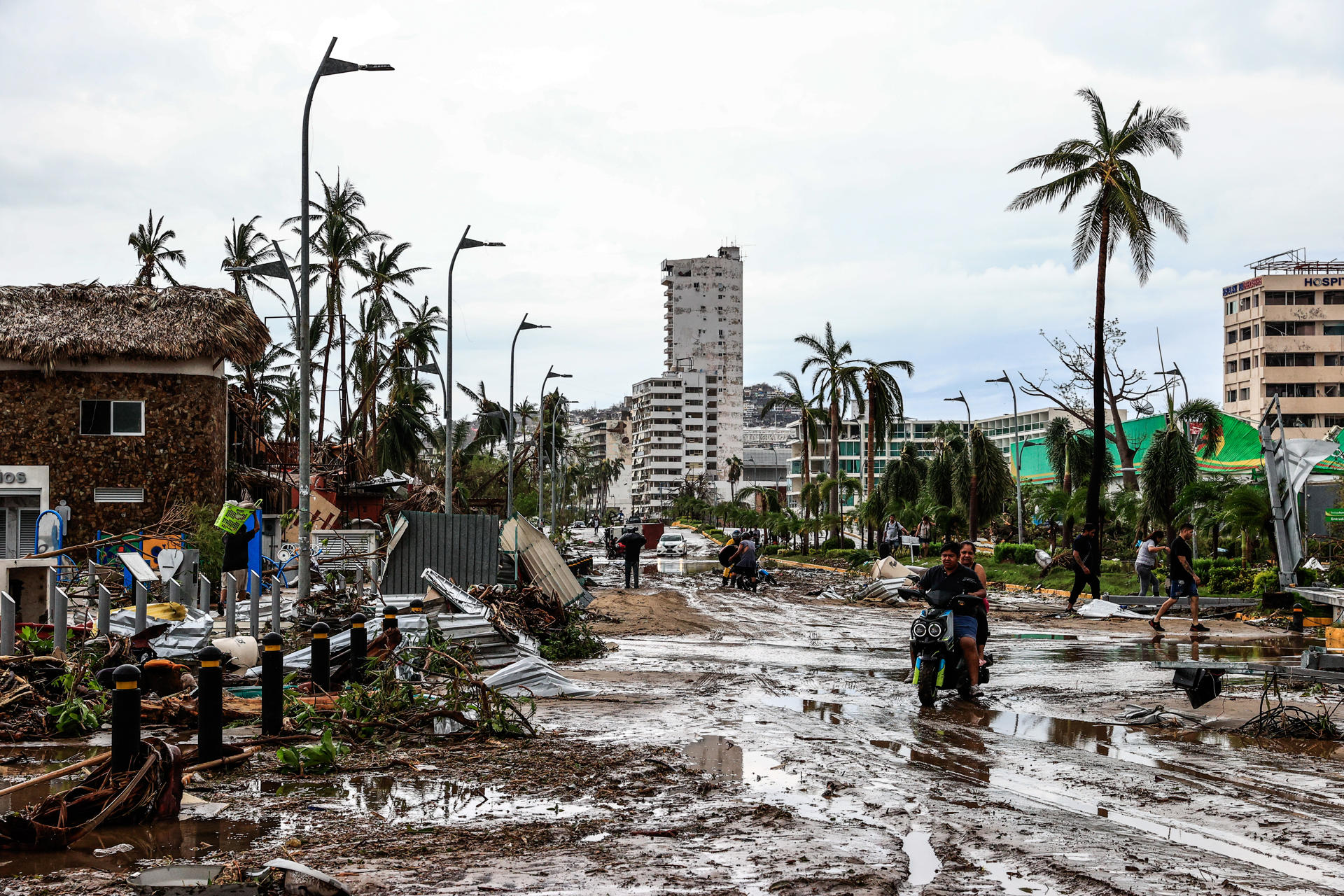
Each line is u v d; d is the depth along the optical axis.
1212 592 28.84
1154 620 20.12
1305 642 18.25
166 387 31.19
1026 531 68.00
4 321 30.19
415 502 45.72
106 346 30.25
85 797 5.82
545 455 95.56
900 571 28.25
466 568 20.66
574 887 4.87
